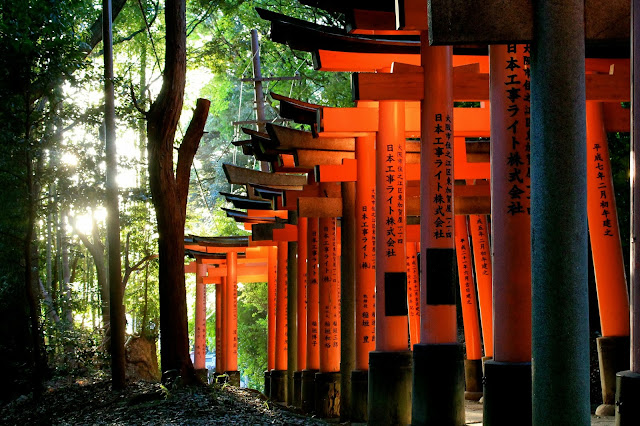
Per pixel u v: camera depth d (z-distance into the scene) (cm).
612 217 1038
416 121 1114
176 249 1431
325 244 1544
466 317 1589
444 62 905
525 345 701
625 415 413
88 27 2258
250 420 1072
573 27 452
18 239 1528
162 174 1423
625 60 995
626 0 459
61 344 1867
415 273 1797
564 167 448
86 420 1191
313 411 1617
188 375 1402
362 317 1239
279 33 1030
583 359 444
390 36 1087
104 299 2242
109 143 1464
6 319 1644
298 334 1844
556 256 445
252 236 1956
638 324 420
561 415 439
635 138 426
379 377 1036
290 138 1348
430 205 896
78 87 1407
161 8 2606
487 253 1465
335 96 2362
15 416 1369
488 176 1215
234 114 3700
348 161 1270
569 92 450
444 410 864
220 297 2773
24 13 1298
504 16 457
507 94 726
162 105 1424
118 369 1487
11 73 1315
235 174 1864
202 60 2658
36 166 1555
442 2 455
